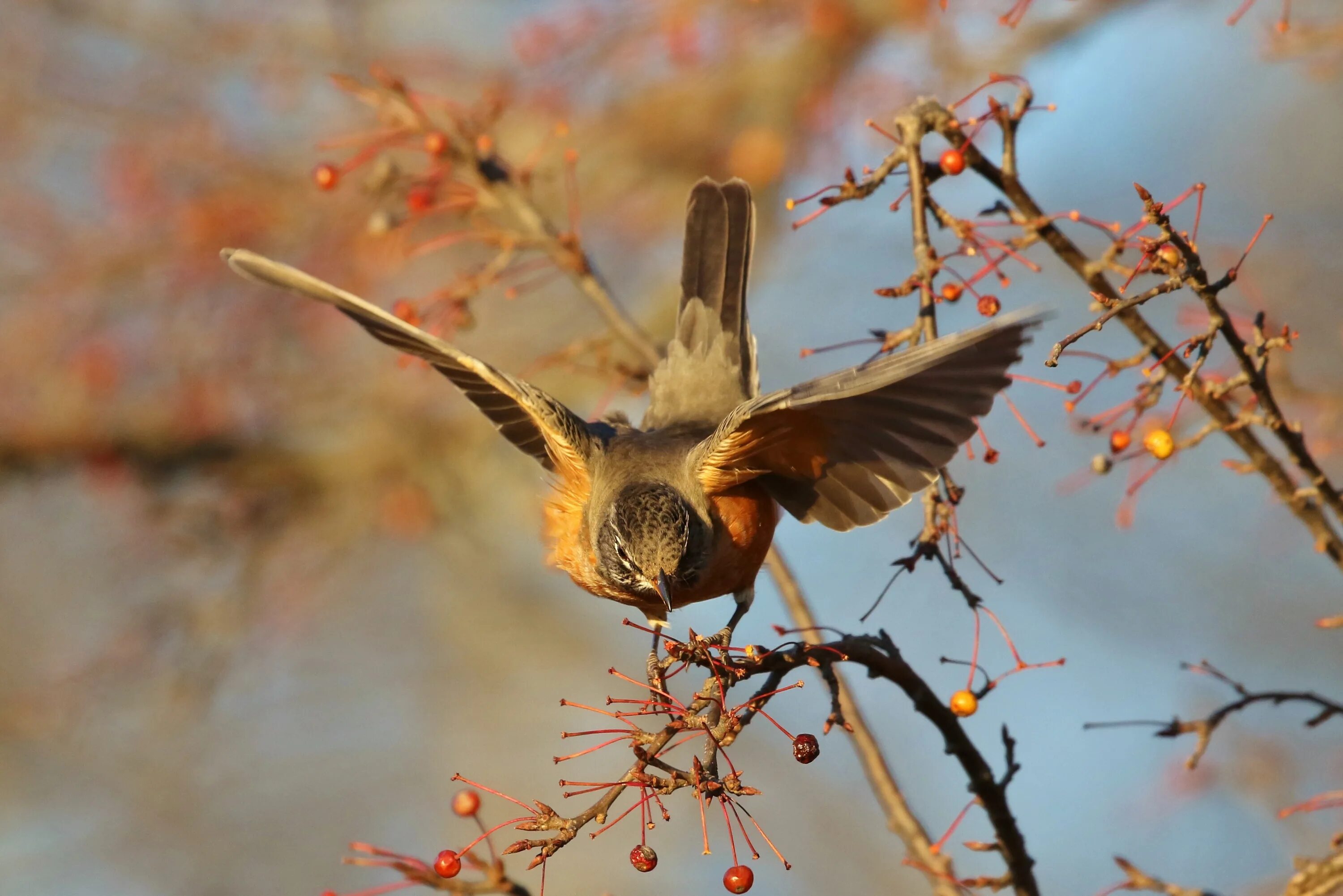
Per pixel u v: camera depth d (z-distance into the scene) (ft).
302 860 50.26
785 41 48.42
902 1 43.91
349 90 30.58
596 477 24.72
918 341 21.45
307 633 54.24
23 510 53.16
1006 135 22.47
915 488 21.27
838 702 18.31
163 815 50.62
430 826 51.39
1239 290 42.55
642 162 51.13
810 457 22.40
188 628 50.24
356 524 52.19
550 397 24.98
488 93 35.63
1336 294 42.78
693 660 18.35
